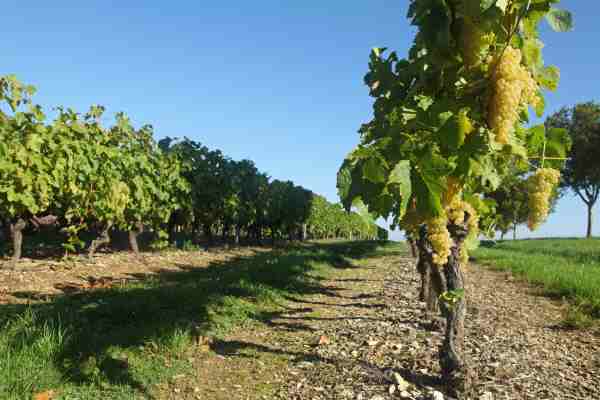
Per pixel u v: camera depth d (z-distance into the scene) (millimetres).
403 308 9008
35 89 10883
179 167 18328
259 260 15898
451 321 4660
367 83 4555
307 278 12789
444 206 3617
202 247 20812
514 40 3293
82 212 12805
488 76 3086
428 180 2793
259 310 8641
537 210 3199
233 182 21969
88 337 5855
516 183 4305
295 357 6027
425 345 6324
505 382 4895
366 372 5293
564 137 3721
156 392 4855
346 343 6570
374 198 2977
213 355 6074
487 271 15328
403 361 5664
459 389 4551
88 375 4918
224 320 7586
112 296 8523
